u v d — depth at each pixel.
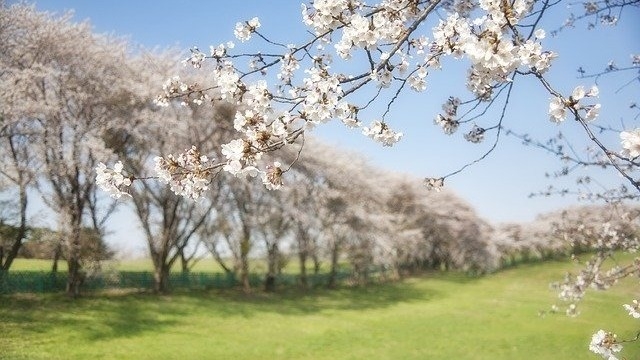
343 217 36.53
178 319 21.69
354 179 36.50
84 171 21.70
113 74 24.81
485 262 53.31
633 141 3.03
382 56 3.69
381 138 3.98
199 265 57.16
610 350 4.34
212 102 4.80
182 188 4.25
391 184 47.97
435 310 28.47
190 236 29.03
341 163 36.12
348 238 38.56
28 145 20.94
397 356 17.03
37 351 14.67
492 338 20.17
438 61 3.98
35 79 21.19
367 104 3.93
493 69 3.61
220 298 28.89
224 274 34.84
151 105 25.36
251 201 31.89
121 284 28.33
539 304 30.41
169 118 24.25
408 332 21.45
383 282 44.66
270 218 33.00
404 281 46.06
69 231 21.42
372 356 16.95
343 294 35.41
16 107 19.02
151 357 15.16
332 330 21.58
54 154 21.98
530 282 43.97
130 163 26.20
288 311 26.52
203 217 29.19
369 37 3.77
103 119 23.03
